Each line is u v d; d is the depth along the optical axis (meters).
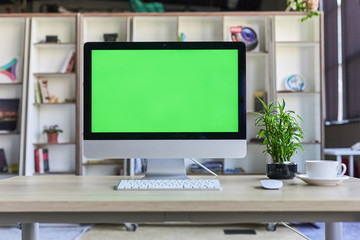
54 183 1.31
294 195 0.98
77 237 3.15
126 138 1.35
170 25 4.30
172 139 1.35
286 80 4.18
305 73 4.26
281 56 4.27
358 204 0.90
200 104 1.35
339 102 4.87
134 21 4.14
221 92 1.35
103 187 1.18
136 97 1.36
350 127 4.48
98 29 4.30
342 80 4.70
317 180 1.19
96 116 1.35
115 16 4.11
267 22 4.07
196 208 0.90
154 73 1.36
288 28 4.29
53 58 4.29
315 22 4.19
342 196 0.96
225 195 0.99
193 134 1.35
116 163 4.05
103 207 0.91
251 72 4.25
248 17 4.14
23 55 4.07
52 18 4.17
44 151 4.12
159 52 1.37
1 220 0.94
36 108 4.20
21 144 3.95
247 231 3.34
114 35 4.23
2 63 4.25
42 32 4.32
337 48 4.90
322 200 0.90
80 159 3.95
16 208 0.91
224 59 1.36
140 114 1.35
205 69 1.36
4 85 4.28
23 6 6.17
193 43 1.36
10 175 4.05
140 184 1.13
